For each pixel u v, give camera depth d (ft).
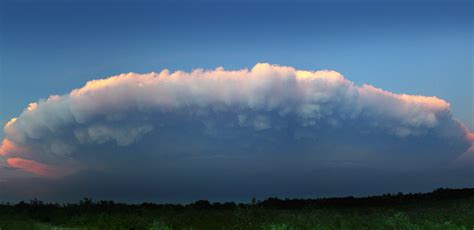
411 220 79.92
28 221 87.97
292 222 78.48
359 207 135.13
